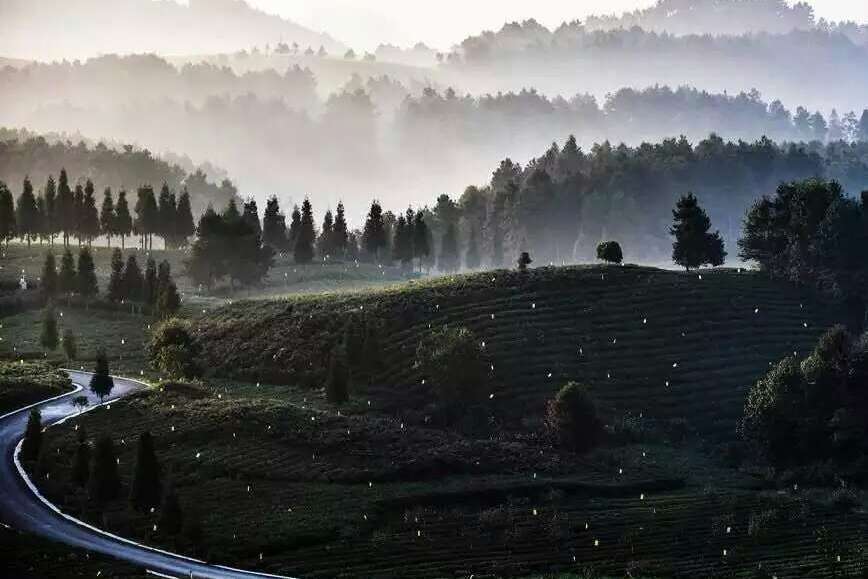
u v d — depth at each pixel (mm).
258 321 159000
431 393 137250
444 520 101812
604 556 95125
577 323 153000
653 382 142125
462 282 164875
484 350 143000
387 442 119500
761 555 95625
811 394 127562
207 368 149000
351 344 144125
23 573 82562
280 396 137750
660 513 104688
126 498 102438
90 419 123812
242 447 116375
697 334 152875
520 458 118750
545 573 91250
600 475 116500
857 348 130375
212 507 101250
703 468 122250
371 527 99125
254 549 92250
